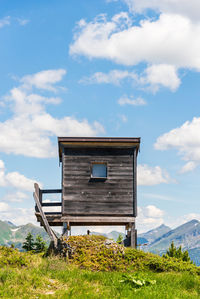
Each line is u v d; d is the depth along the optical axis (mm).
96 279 12484
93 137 21969
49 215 21328
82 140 21922
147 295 10266
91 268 15945
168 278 13211
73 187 21750
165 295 10391
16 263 13891
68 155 22156
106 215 21531
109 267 16141
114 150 22328
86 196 21656
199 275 15297
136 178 22000
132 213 21531
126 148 22375
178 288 12047
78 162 22078
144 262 16656
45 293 10523
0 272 11836
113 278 12477
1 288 10383
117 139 22047
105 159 22172
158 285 11883
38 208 20672
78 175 21922
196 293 11680
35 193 21141
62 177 21844
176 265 16359
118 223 23125
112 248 17344
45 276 12258
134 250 17891
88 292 10531
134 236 21156
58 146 22844
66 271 13328
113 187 21828
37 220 22047
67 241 17656
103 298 9766
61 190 21812
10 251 15172
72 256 16906
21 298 9812
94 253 16969
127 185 21891
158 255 18188
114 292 10586
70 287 11172
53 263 14453
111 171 22031
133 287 11531
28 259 14633
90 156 22172
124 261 16719
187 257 24109
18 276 11555
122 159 22203
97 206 21562
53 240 18656
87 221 21344
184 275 13781
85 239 17922
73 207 21500
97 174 22125
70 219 21312
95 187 21797
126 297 10094
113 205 21594
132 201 21688
